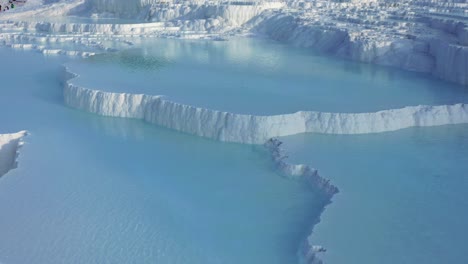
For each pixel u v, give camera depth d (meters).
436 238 14.41
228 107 23.14
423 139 21.50
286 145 20.91
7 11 54.47
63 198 17.45
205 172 19.53
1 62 35.88
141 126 24.23
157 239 15.20
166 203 17.28
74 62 32.97
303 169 19.03
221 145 21.95
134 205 17.11
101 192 17.94
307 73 29.84
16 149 22.53
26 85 30.36
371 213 15.69
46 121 24.67
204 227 15.89
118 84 27.20
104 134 23.25
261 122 21.81
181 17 47.56
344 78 28.69
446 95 25.34
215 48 38.00
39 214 16.42
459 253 13.73
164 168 19.88
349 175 18.19
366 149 20.50
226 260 14.30
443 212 15.77
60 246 14.77
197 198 17.64
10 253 14.42
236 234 15.54
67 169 19.67
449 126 22.98
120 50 37.41
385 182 17.66
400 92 25.88
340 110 22.78
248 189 18.22
